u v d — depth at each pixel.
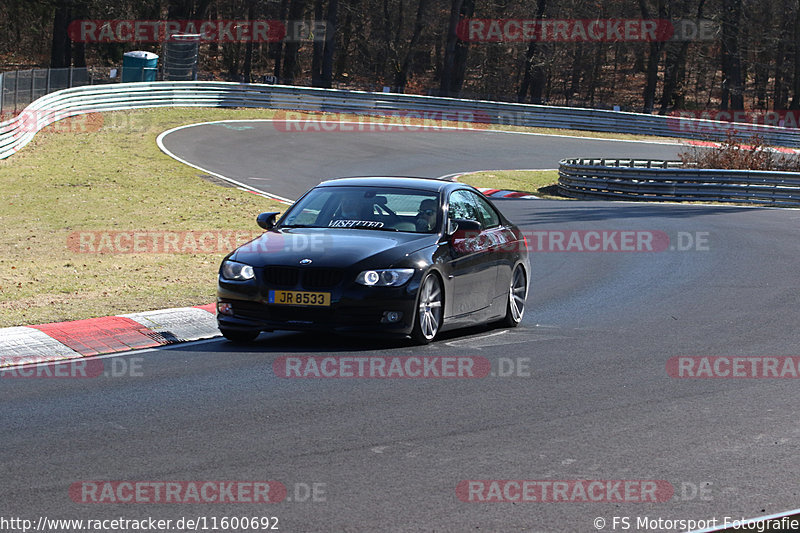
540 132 183.00
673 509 17.64
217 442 21.56
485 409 24.91
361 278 31.48
